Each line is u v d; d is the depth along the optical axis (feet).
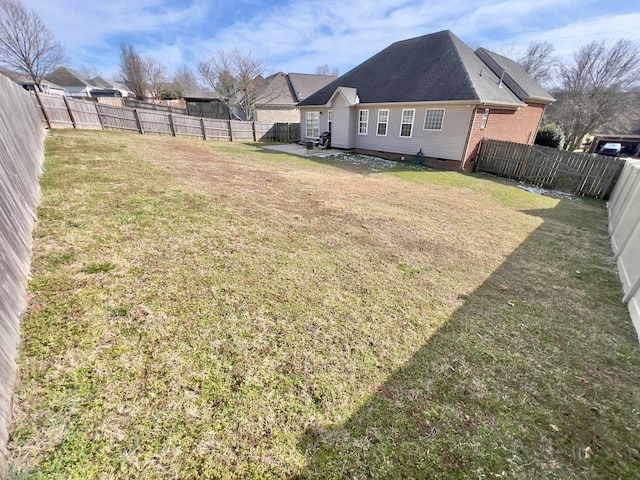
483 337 8.71
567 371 7.69
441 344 8.29
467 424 6.07
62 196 16.02
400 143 44.96
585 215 23.45
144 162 26.73
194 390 6.26
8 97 15.37
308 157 42.80
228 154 38.93
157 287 9.54
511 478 5.17
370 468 5.16
